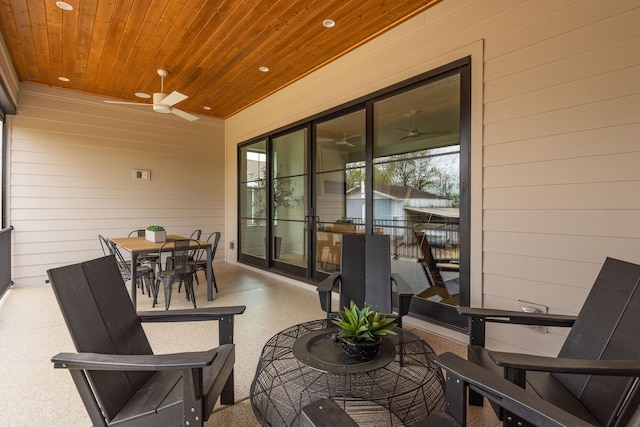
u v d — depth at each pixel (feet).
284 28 11.13
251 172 19.94
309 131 15.17
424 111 10.41
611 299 5.08
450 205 9.75
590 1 7.01
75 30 11.14
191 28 11.07
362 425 5.73
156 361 4.08
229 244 22.17
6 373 7.71
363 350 5.42
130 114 18.79
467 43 9.14
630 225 6.59
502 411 4.52
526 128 8.00
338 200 13.88
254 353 8.71
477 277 8.96
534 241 7.91
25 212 15.80
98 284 5.58
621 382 4.31
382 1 9.71
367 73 12.14
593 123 7.00
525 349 8.07
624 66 6.62
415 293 10.79
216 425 5.85
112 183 18.26
